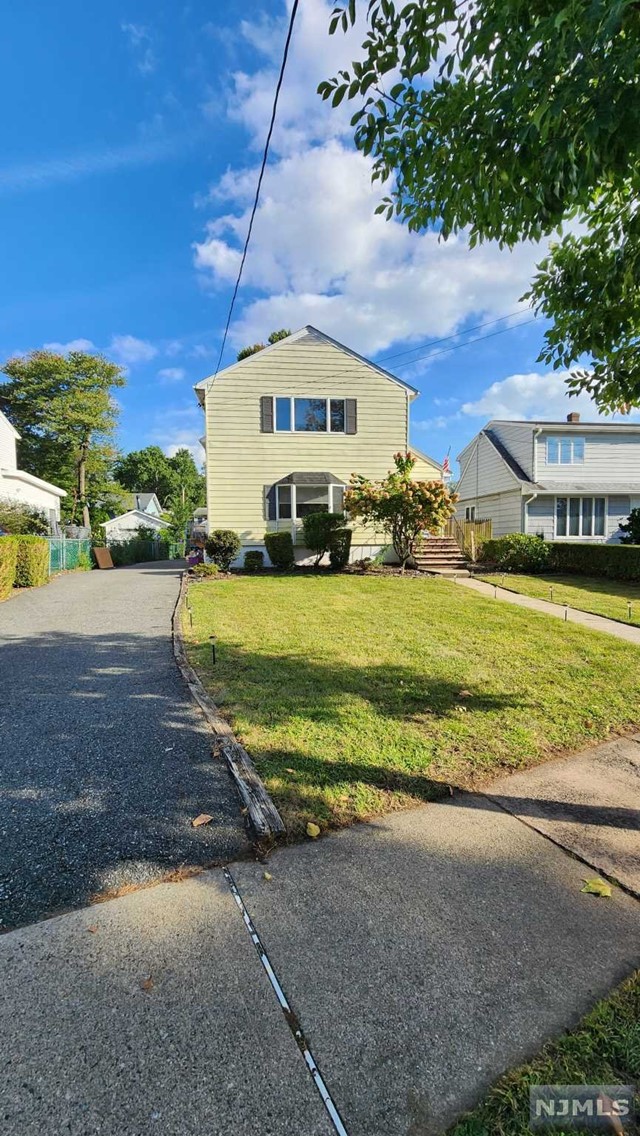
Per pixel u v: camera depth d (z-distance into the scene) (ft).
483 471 69.62
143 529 101.71
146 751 10.35
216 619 23.70
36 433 90.22
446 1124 3.86
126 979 5.13
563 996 4.96
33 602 29.86
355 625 22.39
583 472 61.05
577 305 9.87
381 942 5.64
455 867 6.93
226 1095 4.07
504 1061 4.34
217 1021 4.69
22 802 8.48
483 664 16.44
